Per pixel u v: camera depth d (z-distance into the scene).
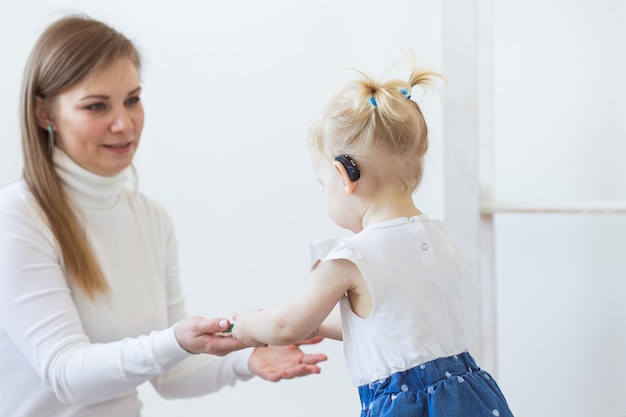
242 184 2.32
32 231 1.46
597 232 2.14
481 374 1.28
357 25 2.19
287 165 2.29
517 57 2.15
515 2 2.14
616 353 2.15
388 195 1.27
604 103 2.10
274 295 2.32
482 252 1.92
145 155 2.38
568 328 2.18
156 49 2.34
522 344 2.21
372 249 1.22
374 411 1.18
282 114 2.28
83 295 1.51
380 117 1.23
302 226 2.29
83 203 1.57
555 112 2.14
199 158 2.34
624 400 2.15
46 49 1.50
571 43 2.12
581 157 2.13
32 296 1.42
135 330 1.61
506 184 2.18
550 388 2.21
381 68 2.17
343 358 2.30
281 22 2.25
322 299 1.22
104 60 1.49
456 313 1.28
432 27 2.13
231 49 2.30
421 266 1.24
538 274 2.19
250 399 2.38
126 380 1.39
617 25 2.08
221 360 1.68
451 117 1.82
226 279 2.35
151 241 1.71
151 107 2.36
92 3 2.38
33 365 1.42
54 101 1.50
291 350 1.61
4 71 2.43
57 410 1.51
